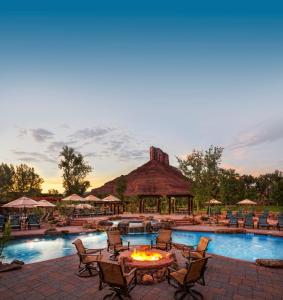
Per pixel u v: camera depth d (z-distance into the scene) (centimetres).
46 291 708
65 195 4897
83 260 859
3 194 5075
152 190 3566
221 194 5281
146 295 683
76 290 714
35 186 7838
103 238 1845
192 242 1808
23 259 1321
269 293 695
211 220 2614
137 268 764
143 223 2075
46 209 3228
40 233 1770
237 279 804
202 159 3394
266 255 1481
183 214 3366
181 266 970
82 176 4984
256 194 7162
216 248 1647
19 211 2958
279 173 8450
